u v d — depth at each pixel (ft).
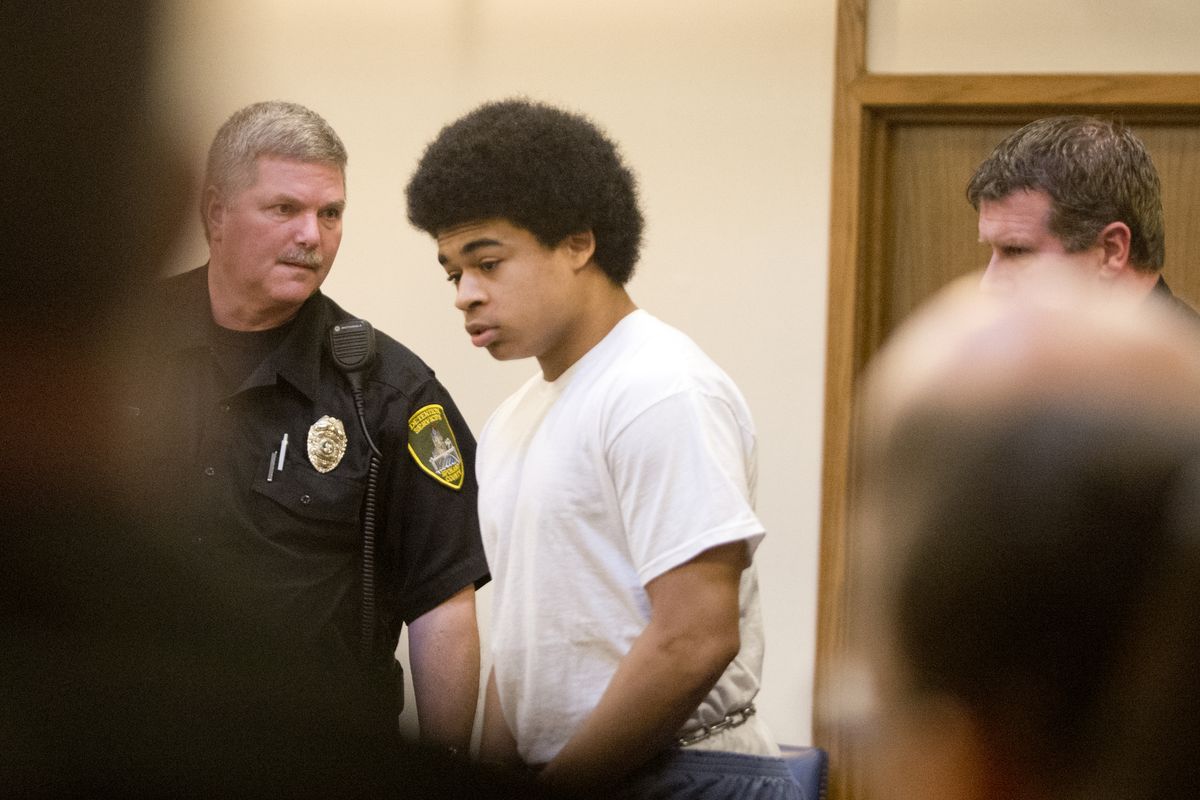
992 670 2.70
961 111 29.32
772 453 29.55
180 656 3.25
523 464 12.75
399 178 31.09
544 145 12.35
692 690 11.55
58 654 3.16
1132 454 2.65
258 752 3.21
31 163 2.55
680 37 29.99
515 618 12.60
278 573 15.58
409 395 16.84
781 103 29.66
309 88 31.19
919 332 2.97
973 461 2.72
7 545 3.12
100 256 2.69
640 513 11.78
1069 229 16.02
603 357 12.51
